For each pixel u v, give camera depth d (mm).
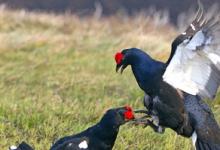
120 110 10711
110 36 23297
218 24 10195
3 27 23516
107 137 10727
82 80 17828
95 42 21953
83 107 15312
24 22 24188
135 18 25906
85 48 21469
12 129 13391
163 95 10945
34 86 17469
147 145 13062
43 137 13195
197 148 11039
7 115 14125
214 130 11109
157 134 13461
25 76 18359
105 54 20891
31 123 13680
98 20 26141
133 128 13617
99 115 14602
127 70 19031
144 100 11289
